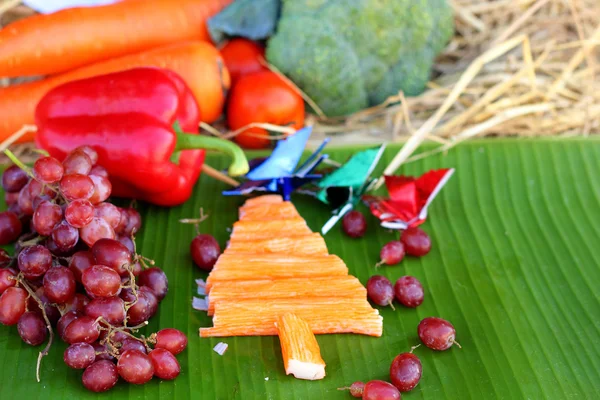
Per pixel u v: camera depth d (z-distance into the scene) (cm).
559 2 82
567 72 75
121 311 51
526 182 67
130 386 51
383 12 73
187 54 71
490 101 76
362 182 63
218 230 63
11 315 52
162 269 59
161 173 61
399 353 54
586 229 64
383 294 56
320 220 64
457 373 53
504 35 80
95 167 58
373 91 77
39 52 71
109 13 73
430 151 69
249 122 72
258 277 57
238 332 54
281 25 74
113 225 56
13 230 58
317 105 76
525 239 63
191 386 51
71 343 50
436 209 65
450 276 60
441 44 79
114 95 61
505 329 56
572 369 53
